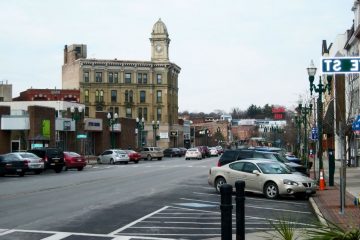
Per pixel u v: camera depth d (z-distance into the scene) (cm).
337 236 724
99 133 7838
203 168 4834
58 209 1798
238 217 876
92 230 1370
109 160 6091
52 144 6228
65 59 11288
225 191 764
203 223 1502
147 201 2062
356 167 4575
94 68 10600
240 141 17700
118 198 2170
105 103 10650
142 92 10919
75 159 4603
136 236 1285
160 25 10988
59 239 1238
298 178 2197
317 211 1716
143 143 10744
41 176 3797
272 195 2214
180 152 9238
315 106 5388
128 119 8800
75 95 10394
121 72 10762
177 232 1348
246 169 2342
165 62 10956
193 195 2312
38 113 5988
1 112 6009
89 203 1984
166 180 3259
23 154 3956
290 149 9456
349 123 3341
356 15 4641
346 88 4531
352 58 960
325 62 962
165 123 11012
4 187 2750
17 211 1748
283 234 834
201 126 18600
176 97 11856
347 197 2122
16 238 1249
